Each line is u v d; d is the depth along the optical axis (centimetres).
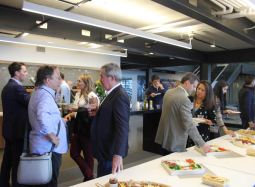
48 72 177
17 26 344
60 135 184
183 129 211
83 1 300
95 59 696
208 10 282
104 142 173
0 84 570
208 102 270
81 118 258
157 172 157
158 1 231
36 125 171
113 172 151
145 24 434
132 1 318
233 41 566
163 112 228
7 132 237
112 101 170
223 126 277
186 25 343
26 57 559
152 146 450
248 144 224
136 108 418
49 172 162
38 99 171
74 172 336
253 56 643
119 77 178
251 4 209
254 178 149
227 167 170
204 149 197
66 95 468
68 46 477
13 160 237
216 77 1070
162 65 883
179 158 190
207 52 729
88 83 280
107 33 449
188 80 212
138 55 830
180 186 135
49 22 375
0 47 520
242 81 1262
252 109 383
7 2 327
